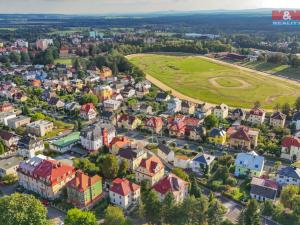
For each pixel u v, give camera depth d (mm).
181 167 168625
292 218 125000
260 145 191000
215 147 194375
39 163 147250
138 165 159000
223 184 153375
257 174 158750
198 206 116250
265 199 139125
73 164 162375
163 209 118875
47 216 129875
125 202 134625
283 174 152000
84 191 132000
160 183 137625
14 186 152625
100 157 171000
